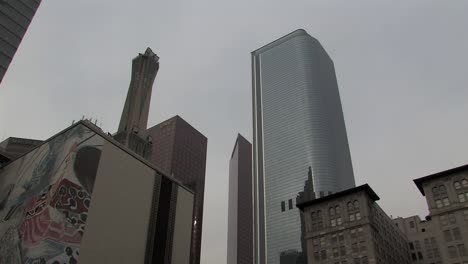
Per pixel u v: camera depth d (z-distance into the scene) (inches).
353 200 4685.0
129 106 5807.1
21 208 3211.1
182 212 4072.3
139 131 5590.6
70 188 3058.6
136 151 5324.8
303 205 5027.1
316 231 4766.2
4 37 4340.6
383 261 4426.7
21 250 2901.1
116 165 3499.0
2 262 2974.9
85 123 3437.5
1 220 3304.6
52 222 2866.6
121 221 3326.8
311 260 4618.6
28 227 2989.7
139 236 3444.9
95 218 3115.2
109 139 3553.2
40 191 3171.8
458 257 3786.9
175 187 4128.9
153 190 3811.5
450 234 3922.2
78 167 3179.1
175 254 3767.2
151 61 6314.0
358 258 4296.3
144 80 6092.5
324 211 4840.1
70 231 2915.8
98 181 3265.3
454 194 4079.7
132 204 3503.9
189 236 4042.8
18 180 3531.0
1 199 3503.9
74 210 3004.4
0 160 4003.4
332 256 4490.7
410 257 5639.8
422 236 5733.3
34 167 3474.4
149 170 3873.0
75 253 2874.0
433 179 4281.5
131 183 3582.7
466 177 4094.5
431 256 5526.6
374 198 4872.0
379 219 4881.9
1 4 4441.4
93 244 3019.2
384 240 4771.2
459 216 3941.9
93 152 3344.0
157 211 3747.5
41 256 2741.1
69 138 3388.3
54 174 3191.4
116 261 3144.7
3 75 4207.7
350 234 4488.2
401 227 6043.3
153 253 3516.2
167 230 3779.5
